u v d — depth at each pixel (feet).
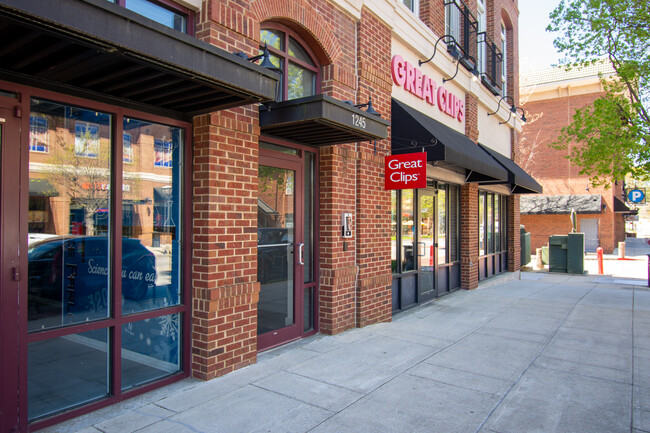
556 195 83.10
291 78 18.95
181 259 14.46
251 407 12.38
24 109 10.70
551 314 25.75
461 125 34.71
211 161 14.14
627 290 35.91
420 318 24.49
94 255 12.28
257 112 15.85
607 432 11.30
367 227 21.97
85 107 11.96
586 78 80.43
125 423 11.33
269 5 16.39
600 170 36.22
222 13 14.43
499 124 44.47
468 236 35.09
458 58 31.73
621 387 14.30
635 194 51.03
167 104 13.29
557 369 16.01
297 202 19.16
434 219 31.14
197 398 12.90
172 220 14.34
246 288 15.21
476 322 23.50
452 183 33.68
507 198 47.93
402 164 22.30
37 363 11.05
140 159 13.46
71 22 8.18
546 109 85.56
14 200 10.50
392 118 24.22
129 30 9.08
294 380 14.44
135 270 13.26
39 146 11.25
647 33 33.14
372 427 11.36
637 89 36.19
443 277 32.83
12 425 10.35
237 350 15.19
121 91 12.03
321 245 20.25
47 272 11.32
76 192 11.96
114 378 12.48
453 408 12.59
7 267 10.34
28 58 9.78
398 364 16.25
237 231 15.02
